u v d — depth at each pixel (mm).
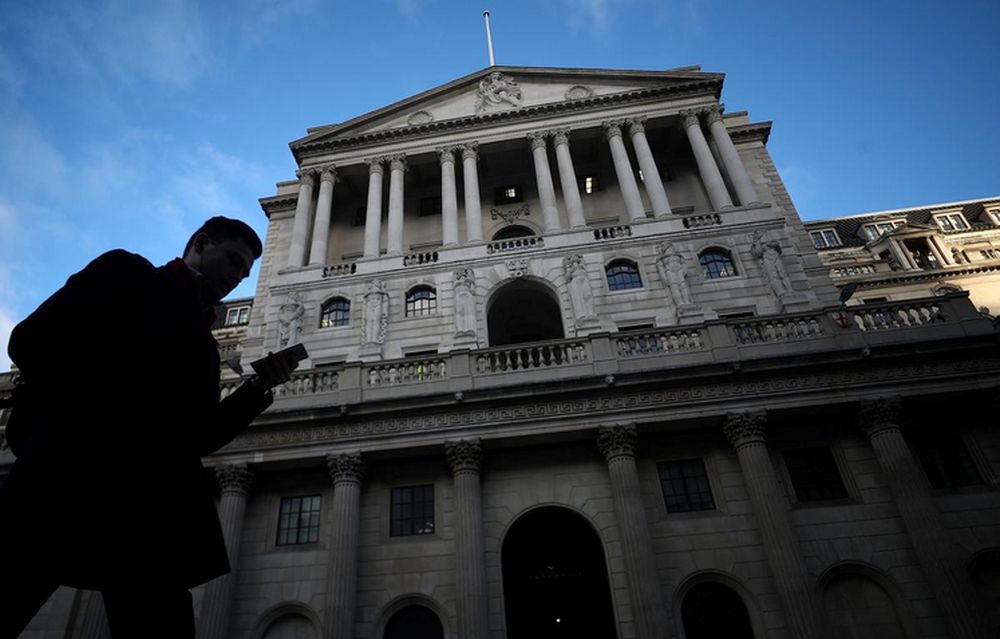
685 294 30203
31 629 22469
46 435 2387
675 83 38719
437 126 38750
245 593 23062
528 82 41125
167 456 2666
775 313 28562
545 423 23922
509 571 23578
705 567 22031
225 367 43531
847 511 22641
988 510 22188
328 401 25516
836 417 24328
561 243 33406
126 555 2547
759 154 38438
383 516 24141
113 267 2793
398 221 36125
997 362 23547
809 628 19672
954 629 19531
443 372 26062
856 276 51781
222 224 3689
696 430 24484
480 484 23953
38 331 2447
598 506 23531
